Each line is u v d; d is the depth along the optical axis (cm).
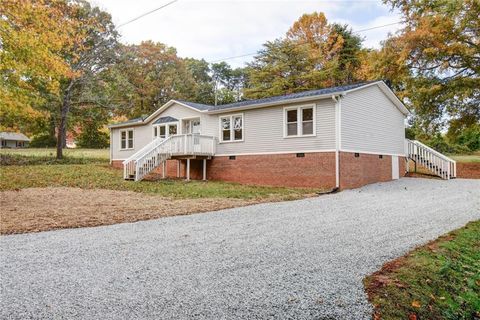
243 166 1717
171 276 412
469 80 2005
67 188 1427
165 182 1623
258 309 330
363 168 1533
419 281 415
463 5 1931
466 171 2006
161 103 4225
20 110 1284
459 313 370
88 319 308
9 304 335
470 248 556
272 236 612
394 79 2330
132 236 611
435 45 2070
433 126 2233
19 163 2375
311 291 372
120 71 3048
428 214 831
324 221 751
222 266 449
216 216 814
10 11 1040
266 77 3472
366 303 348
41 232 643
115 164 2427
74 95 2695
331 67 3247
